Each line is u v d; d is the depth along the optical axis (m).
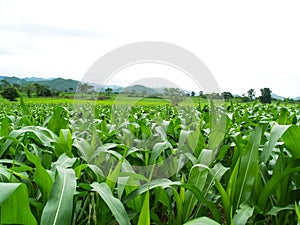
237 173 1.92
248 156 1.90
